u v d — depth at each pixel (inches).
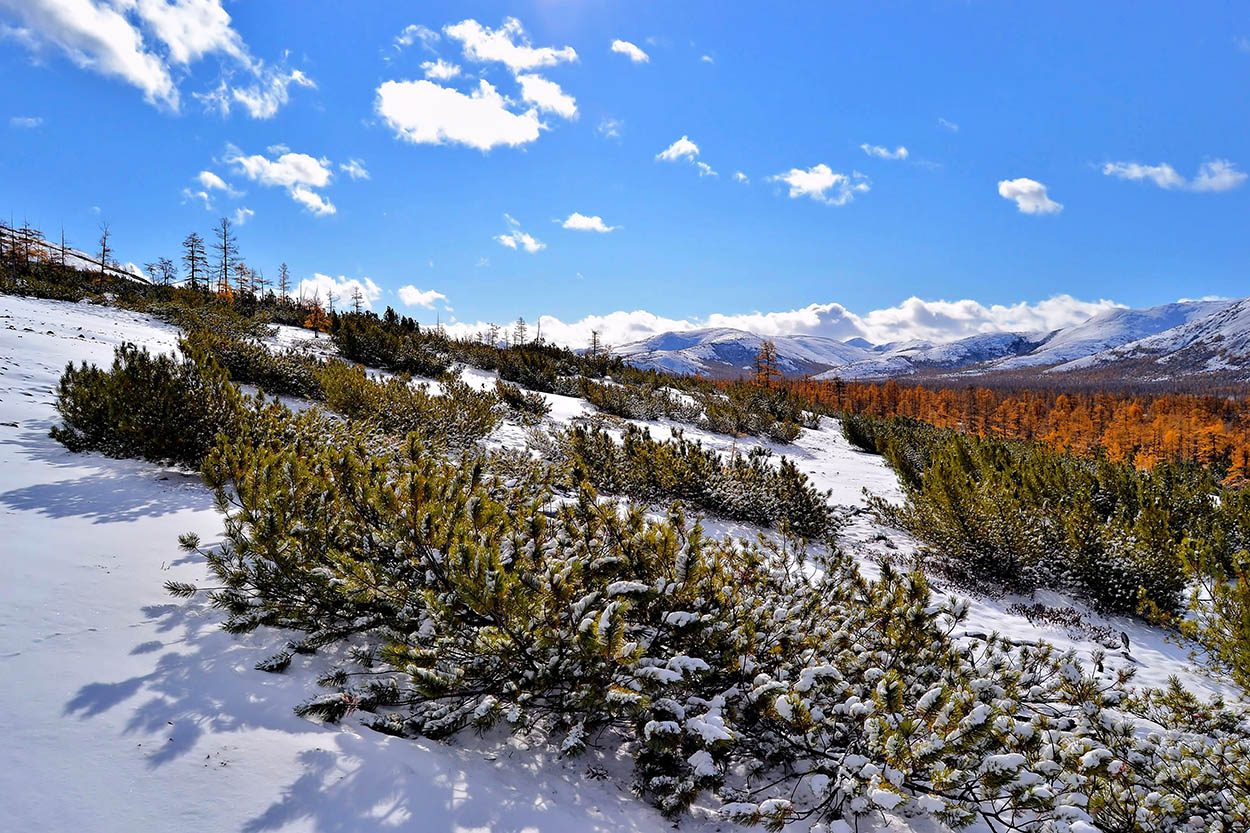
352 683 109.3
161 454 217.9
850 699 104.3
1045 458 449.4
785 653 119.2
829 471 557.3
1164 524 289.9
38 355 380.2
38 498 173.9
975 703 99.2
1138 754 111.0
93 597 123.0
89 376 241.6
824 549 296.7
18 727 82.4
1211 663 196.4
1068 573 273.3
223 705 96.3
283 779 83.0
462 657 108.3
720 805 101.5
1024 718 120.8
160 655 107.7
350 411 352.8
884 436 724.7
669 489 327.0
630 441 357.4
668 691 104.0
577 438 363.6
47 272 1011.3
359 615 123.0
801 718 99.9
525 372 773.3
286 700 100.9
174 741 86.2
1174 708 139.3
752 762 111.0
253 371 414.6
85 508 172.6
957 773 90.8
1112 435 2723.9
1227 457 2378.2
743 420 703.1
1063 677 137.3
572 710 106.3
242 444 188.4
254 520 127.3
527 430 458.9
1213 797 101.2
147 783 77.5
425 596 108.7
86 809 71.7
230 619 118.0
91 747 81.7
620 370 1055.0
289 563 121.9
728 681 115.6
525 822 85.7
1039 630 230.8
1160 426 2783.0
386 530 130.9
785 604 136.4
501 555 118.4
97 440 228.8
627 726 114.6
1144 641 237.6
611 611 98.6
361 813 79.8
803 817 95.1
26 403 281.6
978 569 286.4
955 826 89.9
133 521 168.4
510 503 182.5
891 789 87.5
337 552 121.7
